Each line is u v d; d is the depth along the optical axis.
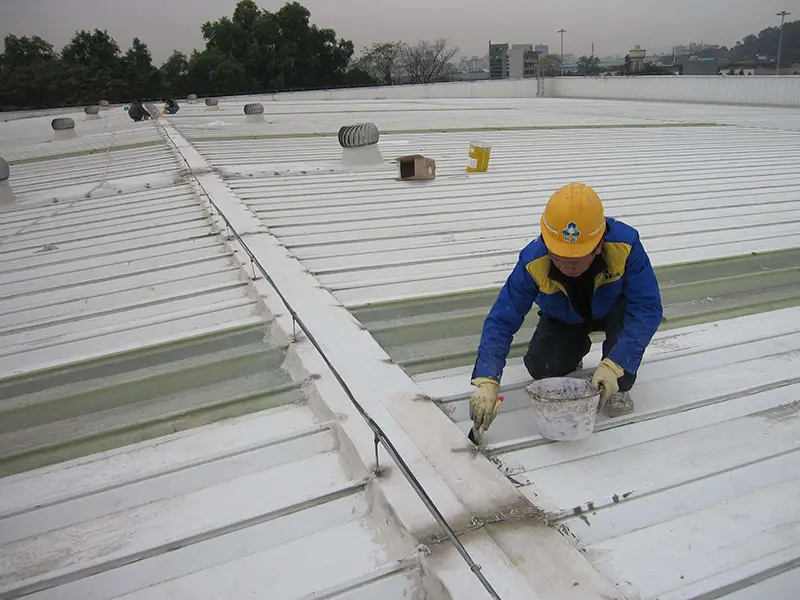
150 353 2.78
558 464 1.90
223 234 4.38
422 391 2.31
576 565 1.44
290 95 29.08
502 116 14.88
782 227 4.43
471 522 1.58
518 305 2.08
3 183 6.22
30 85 38.41
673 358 2.54
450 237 4.32
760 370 2.46
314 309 2.98
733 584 1.46
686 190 5.68
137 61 41.75
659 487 1.76
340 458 1.97
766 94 17.28
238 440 2.11
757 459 1.89
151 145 10.41
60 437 2.27
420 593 1.47
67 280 3.88
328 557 1.59
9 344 3.02
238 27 43.91
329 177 6.64
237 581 1.54
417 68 50.53
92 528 1.76
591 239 1.85
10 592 1.53
